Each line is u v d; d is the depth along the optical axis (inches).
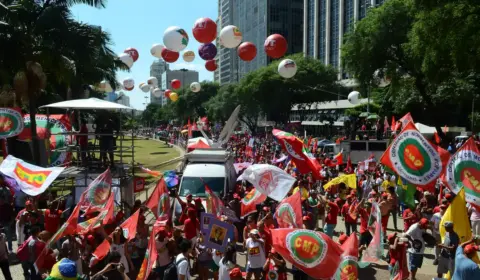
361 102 2308.1
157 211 482.0
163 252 362.6
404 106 1672.0
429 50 909.2
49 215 456.8
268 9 4030.5
